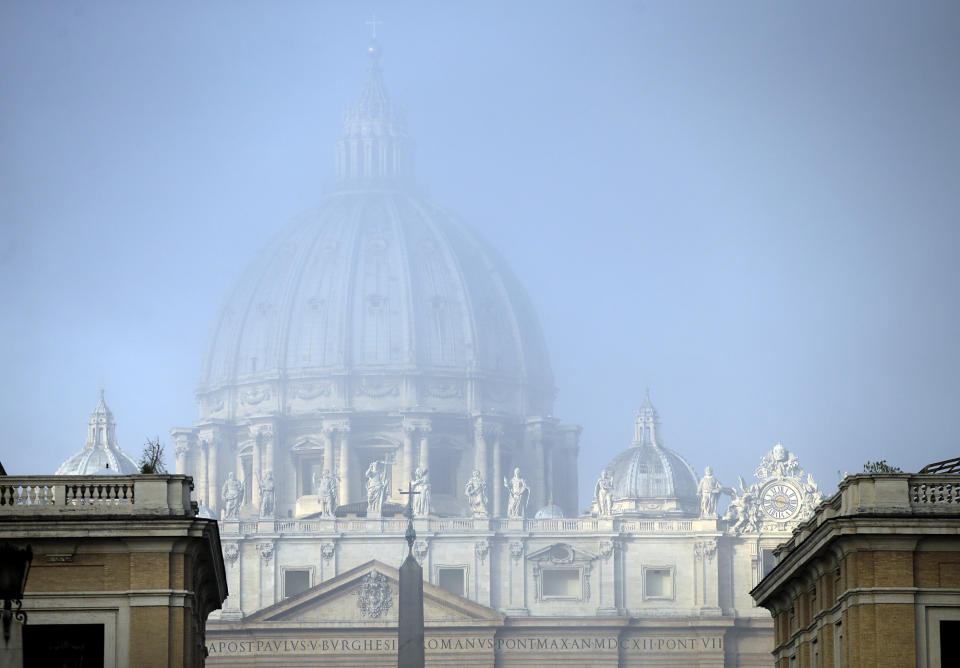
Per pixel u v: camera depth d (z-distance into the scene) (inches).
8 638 7377.0
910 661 7844.5
